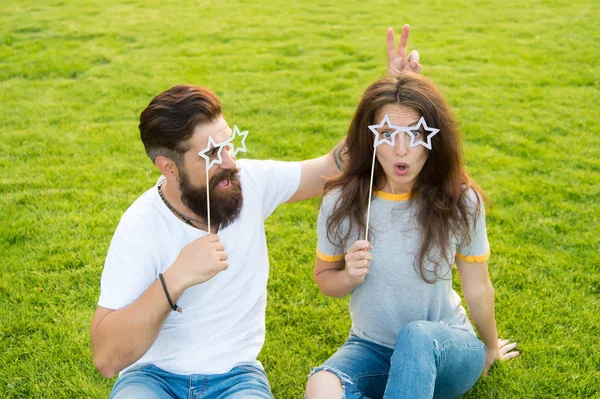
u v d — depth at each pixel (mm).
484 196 2535
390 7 11508
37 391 2932
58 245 4098
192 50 8930
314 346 3227
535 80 7516
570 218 4359
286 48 8984
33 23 10242
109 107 6840
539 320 3318
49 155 5578
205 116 2242
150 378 2322
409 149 2266
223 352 2377
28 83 7637
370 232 2451
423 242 2367
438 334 2223
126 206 4664
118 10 11250
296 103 6871
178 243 2352
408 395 2068
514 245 4055
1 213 4516
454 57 8484
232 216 2361
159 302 2139
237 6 11641
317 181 2727
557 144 5680
